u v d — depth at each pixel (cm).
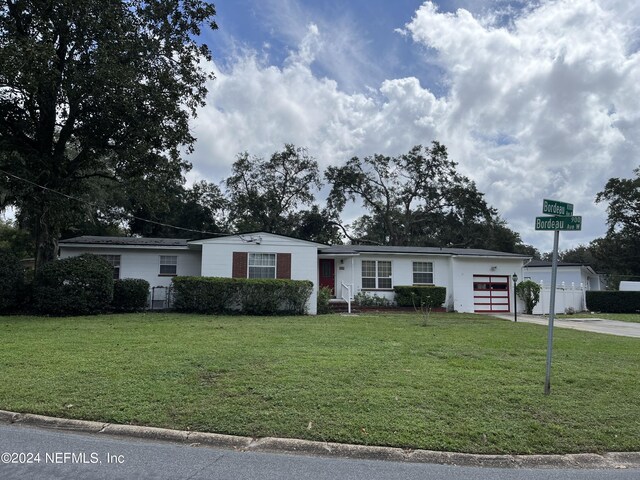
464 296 2430
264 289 1841
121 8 1788
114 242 2192
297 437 508
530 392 663
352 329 1306
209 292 1822
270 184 4531
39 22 1592
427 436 511
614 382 732
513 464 467
